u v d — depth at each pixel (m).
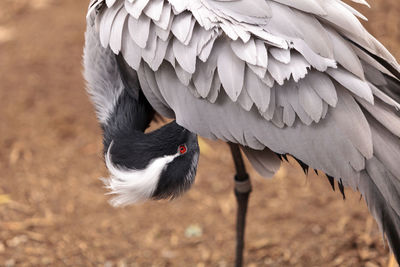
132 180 3.95
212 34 3.72
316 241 5.87
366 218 6.08
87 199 6.47
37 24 8.84
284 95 3.74
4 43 8.48
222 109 3.87
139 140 4.06
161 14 3.78
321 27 3.73
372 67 3.84
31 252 5.80
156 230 6.11
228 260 5.74
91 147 7.08
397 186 3.78
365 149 3.71
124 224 6.18
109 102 4.35
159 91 4.03
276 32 3.71
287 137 3.83
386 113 3.74
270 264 5.69
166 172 4.04
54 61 8.12
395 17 8.02
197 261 5.75
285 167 6.81
